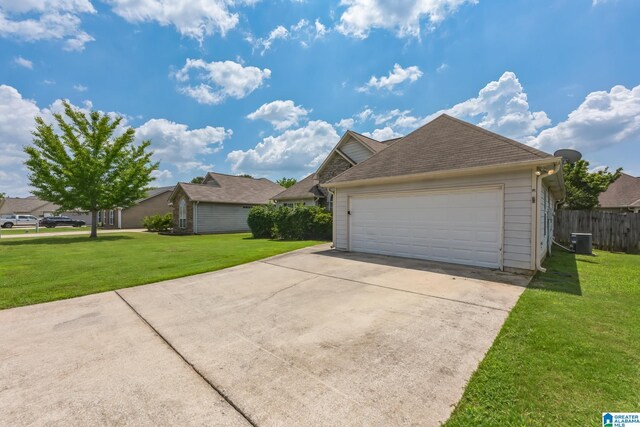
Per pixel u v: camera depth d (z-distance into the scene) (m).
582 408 2.06
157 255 9.93
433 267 7.15
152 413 2.10
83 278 6.47
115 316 4.17
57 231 25.66
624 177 21.38
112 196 17.86
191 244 13.70
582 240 10.16
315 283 5.86
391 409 2.10
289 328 3.65
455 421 1.96
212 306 4.57
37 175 16.02
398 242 8.80
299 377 2.54
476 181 7.12
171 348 3.15
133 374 2.63
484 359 2.77
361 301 4.66
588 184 18.25
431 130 10.00
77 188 16.83
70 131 16.52
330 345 3.15
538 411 2.03
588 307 4.20
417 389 2.33
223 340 3.34
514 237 6.60
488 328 3.50
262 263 8.16
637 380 2.38
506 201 6.69
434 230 7.96
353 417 2.02
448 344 3.11
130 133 18.00
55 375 2.63
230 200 23.78
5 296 5.12
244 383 2.47
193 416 2.06
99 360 2.90
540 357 2.77
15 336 3.49
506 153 6.79
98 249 11.82
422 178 8.11
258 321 3.91
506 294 4.90
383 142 17.98
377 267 7.25
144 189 19.19
